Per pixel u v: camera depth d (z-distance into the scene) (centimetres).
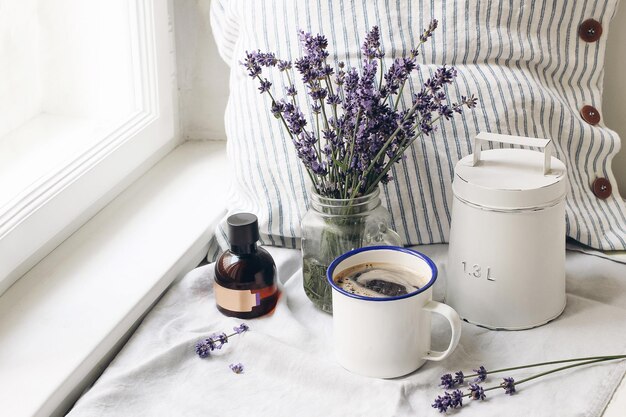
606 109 124
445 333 100
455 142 110
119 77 124
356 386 93
